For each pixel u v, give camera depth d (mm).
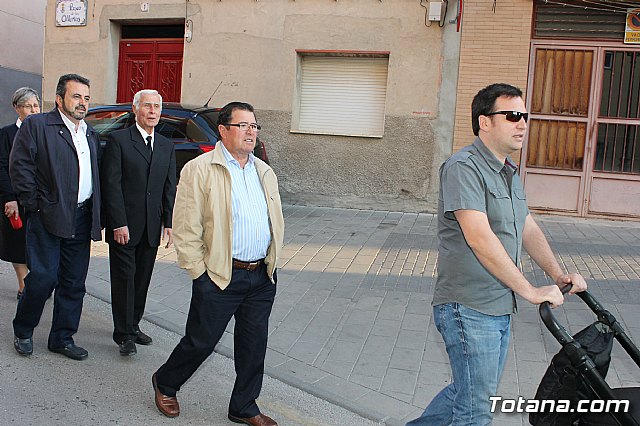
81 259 5066
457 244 3176
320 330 5812
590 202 10539
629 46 10195
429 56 10680
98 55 12719
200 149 8820
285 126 11445
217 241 3863
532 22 10398
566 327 5824
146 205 5117
